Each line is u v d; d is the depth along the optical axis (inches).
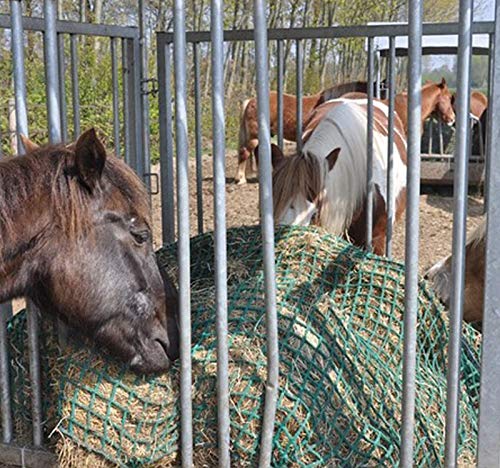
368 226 156.8
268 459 89.1
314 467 89.4
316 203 146.8
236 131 703.1
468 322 155.6
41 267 85.8
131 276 88.0
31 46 396.8
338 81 860.6
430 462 94.3
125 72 163.3
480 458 79.0
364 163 162.4
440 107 389.4
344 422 91.8
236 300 102.3
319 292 108.8
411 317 77.7
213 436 92.4
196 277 121.6
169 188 171.6
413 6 70.9
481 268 146.4
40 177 85.0
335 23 799.1
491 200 72.7
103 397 94.5
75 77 145.4
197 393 93.2
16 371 107.1
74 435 95.5
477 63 471.2
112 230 86.8
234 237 124.0
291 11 759.1
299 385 91.0
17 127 96.7
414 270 76.5
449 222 323.9
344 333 101.7
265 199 79.1
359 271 114.6
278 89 159.5
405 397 80.1
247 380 91.0
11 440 107.2
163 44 163.9
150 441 93.7
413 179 74.5
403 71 543.8
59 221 84.5
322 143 159.0
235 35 150.7
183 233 84.3
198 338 97.6
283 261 115.3
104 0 653.3
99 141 80.7
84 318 88.0
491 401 77.2
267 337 84.7
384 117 193.9
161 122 168.7
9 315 120.0
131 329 88.9
